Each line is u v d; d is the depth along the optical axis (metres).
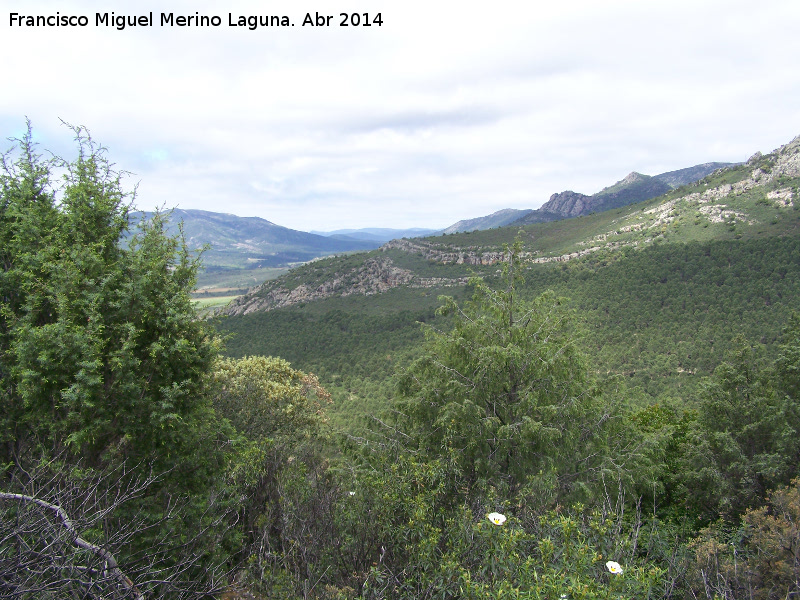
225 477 6.38
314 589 3.68
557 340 9.41
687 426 12.20
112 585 3.03
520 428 7.64
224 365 14.47
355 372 68.25
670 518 8.62
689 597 3.80
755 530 4.75
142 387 6.23
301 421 14.89
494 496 4.66
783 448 8.51
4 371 6.06
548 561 2.82
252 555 4.23
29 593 2.76
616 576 2.70
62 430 5.72
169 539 5.04
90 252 6.42
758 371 9.72
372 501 4.34
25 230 6.59
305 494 4.72
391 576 3.49
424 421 8.76
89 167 7.36
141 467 6.13
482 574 2.97
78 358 5.68
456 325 9.66
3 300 6.54
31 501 3.06
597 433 8.34
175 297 6.76
